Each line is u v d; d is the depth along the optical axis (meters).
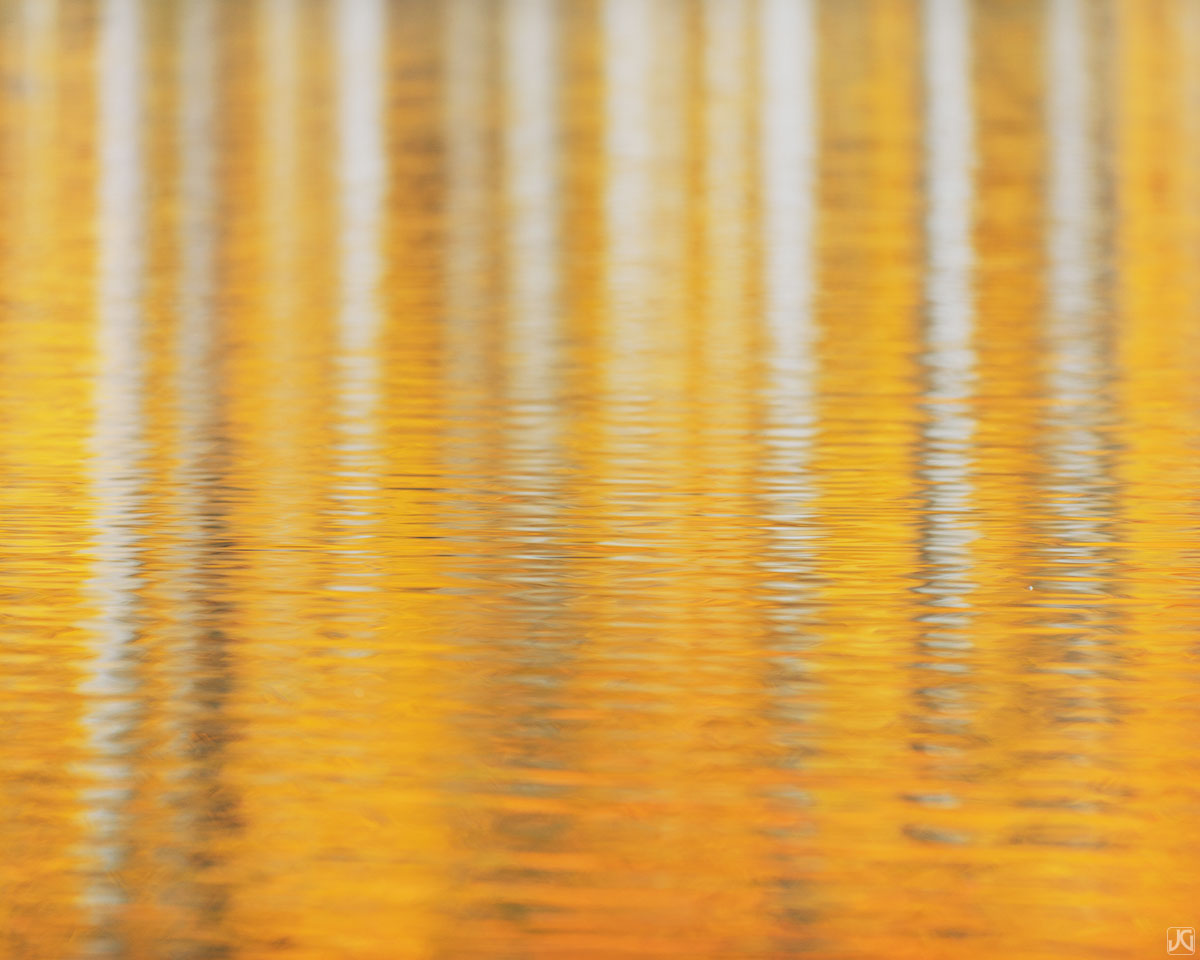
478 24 85.50
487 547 21.66
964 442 26.25
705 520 22.69
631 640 18.73
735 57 74.62
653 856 14.55
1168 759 16.05
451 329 33.53
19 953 13.40
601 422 27.36
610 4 93.44
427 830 14.91
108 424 27.17
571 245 41.19
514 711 17.02
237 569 20.91
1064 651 18.44
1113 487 24.08
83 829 14.94
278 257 39.75
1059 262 39.22
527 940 13.53
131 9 89.06
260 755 16.16
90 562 21.14
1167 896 14.04
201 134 55.72
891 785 15.59
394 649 18.48
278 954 13.41
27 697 17.33
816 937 13.59
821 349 32.00
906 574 20.73
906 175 49.69
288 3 92.88
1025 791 15.49
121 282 37.28
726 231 42.72
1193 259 39.38
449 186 48.28
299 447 26.00
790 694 17.41
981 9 90.38
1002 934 13.62
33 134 55.22
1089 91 64.50
